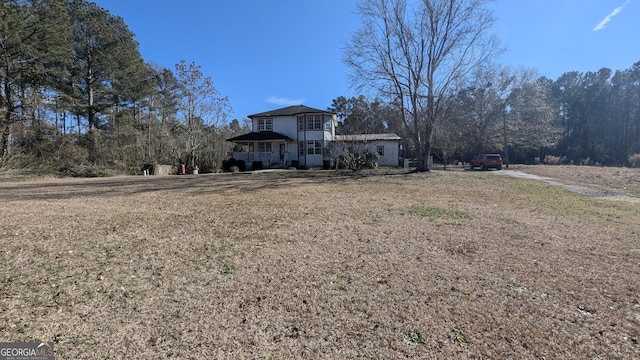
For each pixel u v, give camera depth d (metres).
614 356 2.24
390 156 30.88
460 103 25.75
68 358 2.18
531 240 5.30
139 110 34.38
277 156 30.47
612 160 45.00
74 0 27.30
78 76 29.27
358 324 2.67
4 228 5.81
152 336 2.47
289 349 2.32
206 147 30.98
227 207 8.34
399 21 18.95
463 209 8.14
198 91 29.09
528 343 2.40
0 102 20.61
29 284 3.39
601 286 3.46
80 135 25.55
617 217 7.29
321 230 5.92
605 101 53.41
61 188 13.09
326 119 29.39
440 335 2.51
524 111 37.59
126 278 3.61
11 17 19.59
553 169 24.58
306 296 3.19
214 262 4.18
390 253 4.58
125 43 30.05
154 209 8.03
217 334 2.51
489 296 3.20
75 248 4.69
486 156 25.88
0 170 18.56
